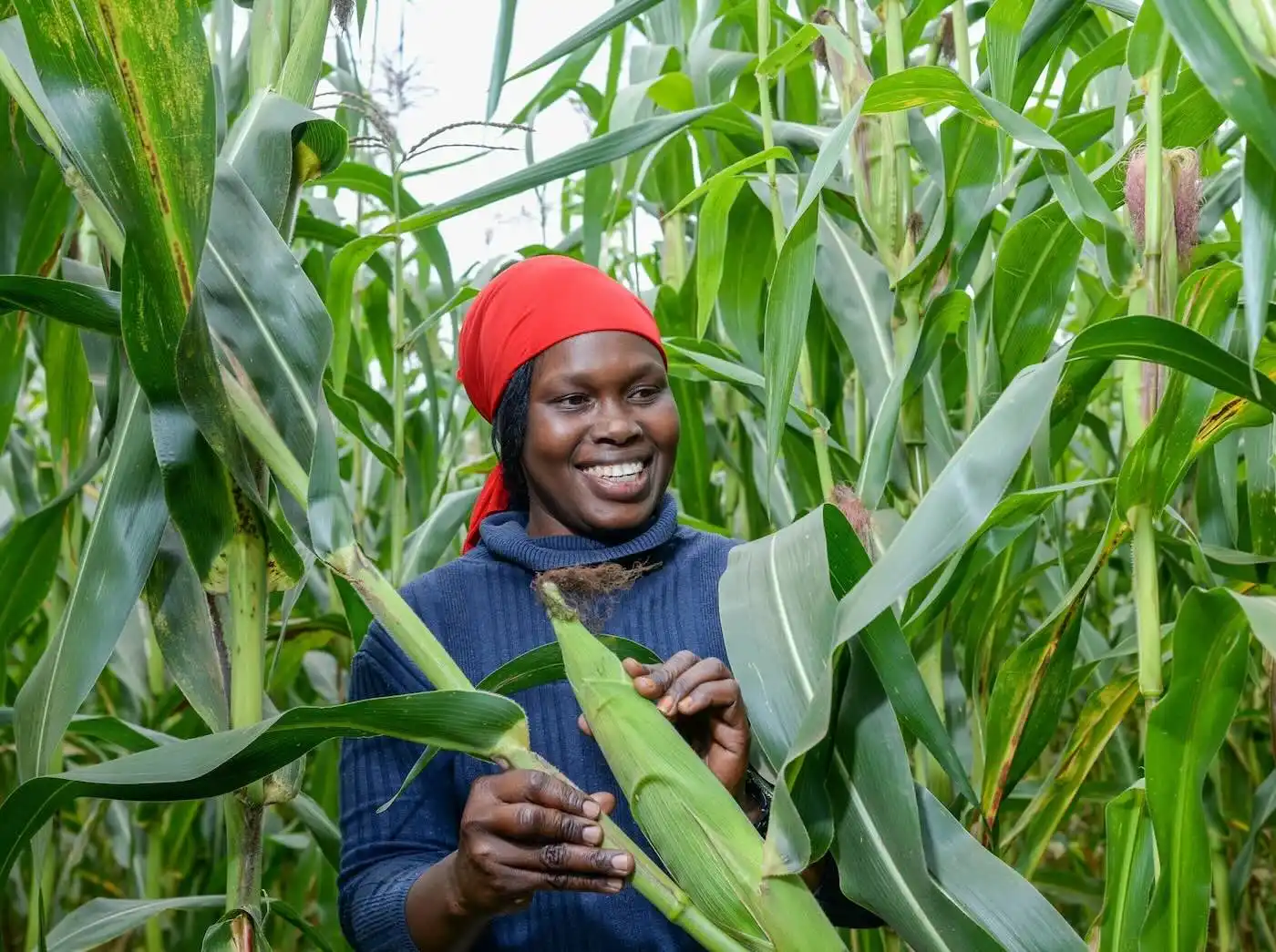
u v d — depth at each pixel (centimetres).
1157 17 107
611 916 133
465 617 141
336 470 105
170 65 94
